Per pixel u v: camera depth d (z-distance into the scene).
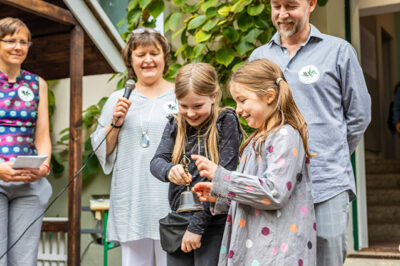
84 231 3.48
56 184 4.06
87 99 4.28
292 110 1.63
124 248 2.37
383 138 7.52
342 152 2.01
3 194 2.33
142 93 2.49
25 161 2.24
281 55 2.17
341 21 4.08
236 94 1.67
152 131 2.38
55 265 3.31
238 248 1.58
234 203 1.69
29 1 2.60
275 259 1.51
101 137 2.42
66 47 3.23
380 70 7.61
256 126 1.67
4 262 2.32
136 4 3.74
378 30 7.61
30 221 2.39
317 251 1.97
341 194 1.96
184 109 1.89
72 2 2.86
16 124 2.40
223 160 1.87
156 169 1.95
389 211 5.20
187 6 3.64
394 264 3.51
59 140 4.22
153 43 2.41
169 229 1.92
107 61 3.17
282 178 1.52
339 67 2.05
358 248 4.03
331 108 2.03
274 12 2.10
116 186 2.40
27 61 3.44
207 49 3.70
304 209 1.59
